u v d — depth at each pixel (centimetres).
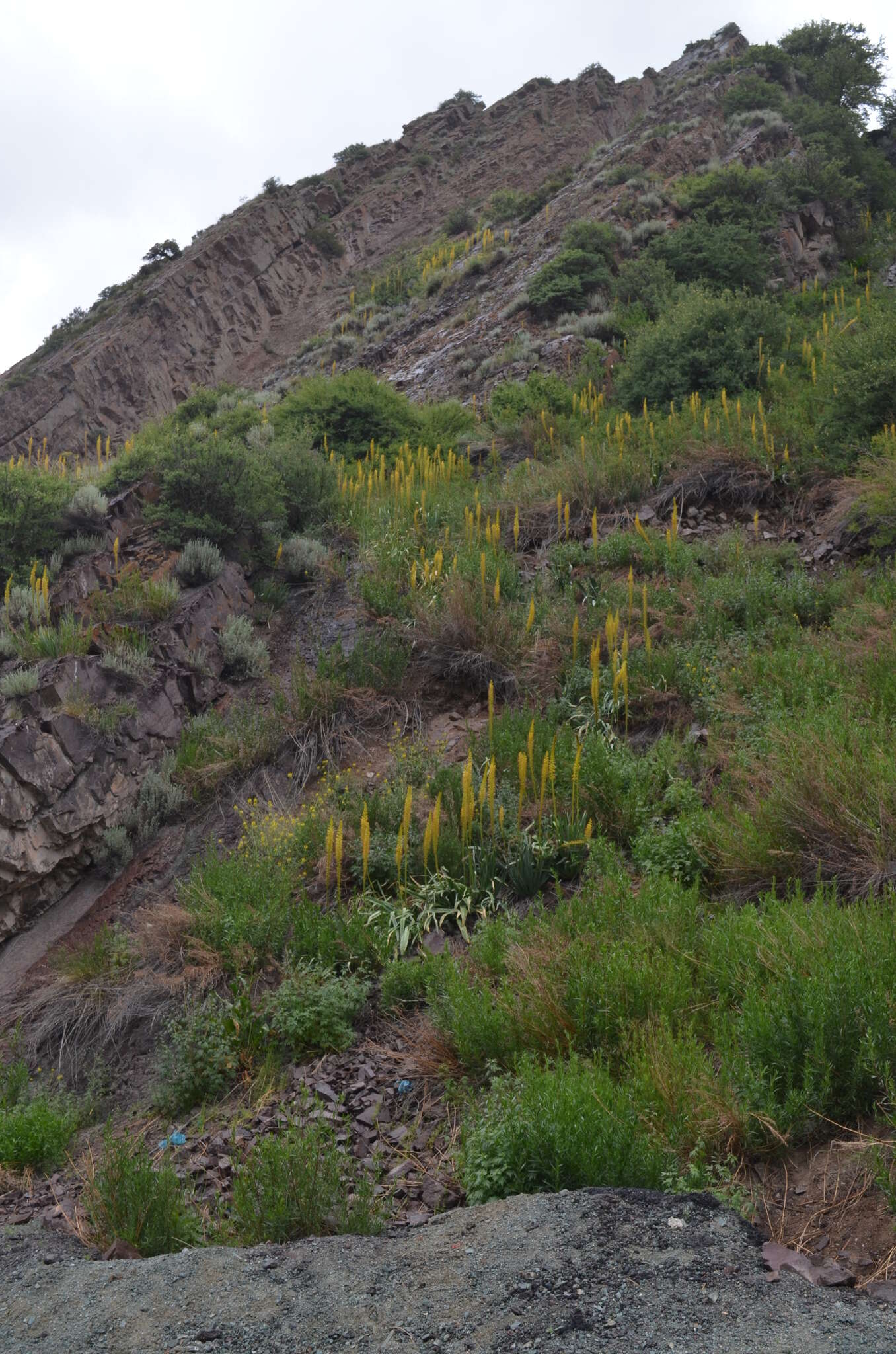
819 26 3619
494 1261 320
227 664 1039
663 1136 379
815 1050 373
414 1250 340
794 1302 280
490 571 1034
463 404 1927
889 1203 318
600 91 5544
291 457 1345
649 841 623
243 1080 554
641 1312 283
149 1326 317
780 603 893
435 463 1502
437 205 5012
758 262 2052
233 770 899
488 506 1243
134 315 3959
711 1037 440
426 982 562
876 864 508
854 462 1103
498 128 5556
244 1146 484
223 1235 393
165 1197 408
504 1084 432
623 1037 436
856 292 2106
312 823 754
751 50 3441
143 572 1084
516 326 2150
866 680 702
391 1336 293
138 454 1309
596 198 2681
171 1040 609
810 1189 348
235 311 4122
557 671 889
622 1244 316
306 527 1289
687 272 2112
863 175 2712
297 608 1144
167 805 880
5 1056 651
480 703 922
